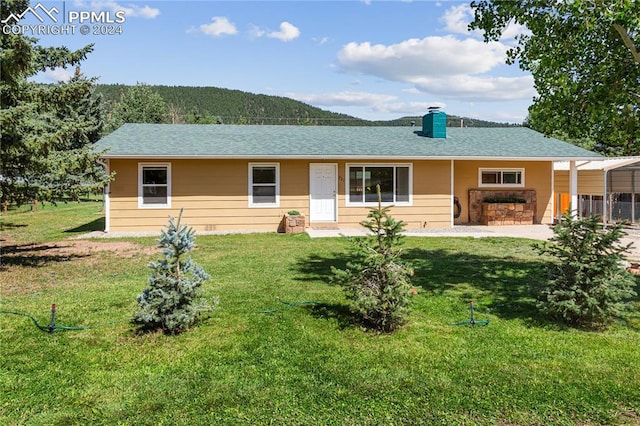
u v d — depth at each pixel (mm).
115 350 4512
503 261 9438
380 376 3932
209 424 3197
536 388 3717
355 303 5035
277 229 15188
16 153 8125
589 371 4031
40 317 5508
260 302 6215
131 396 3596
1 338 4832
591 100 6746
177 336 4883
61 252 10602
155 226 14586
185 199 14711
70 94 8922
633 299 6344
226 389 3695
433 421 3229
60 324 5262
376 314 5121
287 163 15219
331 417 3281
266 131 17875
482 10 7688
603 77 6734
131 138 15461
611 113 6785
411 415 3307
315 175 15445
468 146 16547
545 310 5363
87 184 9703
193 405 3459
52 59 9109
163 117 45125
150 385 3775
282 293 6707
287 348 4570
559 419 3260
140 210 14508
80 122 9312
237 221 15008
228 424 3197
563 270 5414
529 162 17281
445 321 5445
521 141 17719
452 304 6188
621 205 16516
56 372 4016
